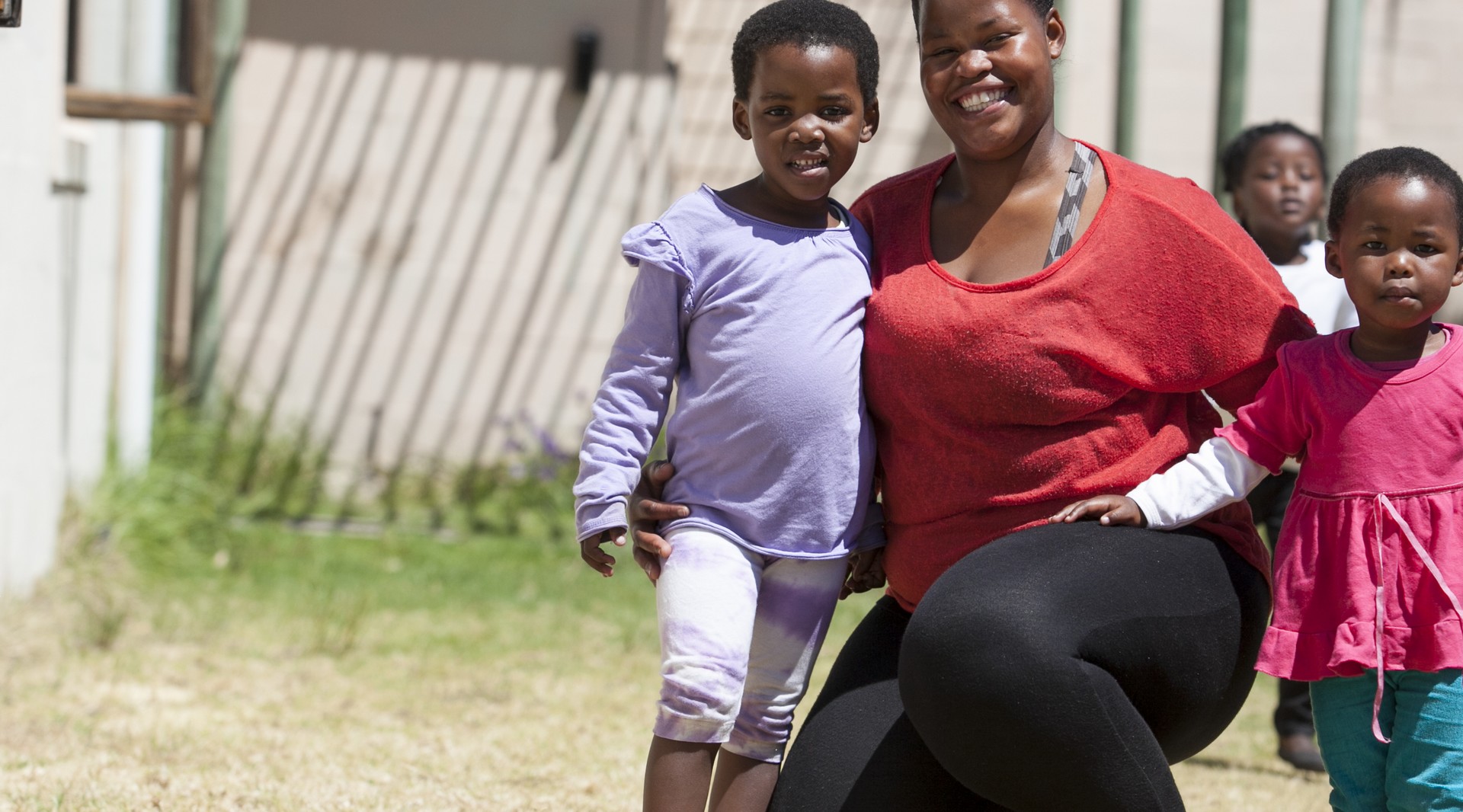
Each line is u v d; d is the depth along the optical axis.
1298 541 2.70
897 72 10.95
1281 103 11.18
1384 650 2.60
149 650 5.92
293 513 9.76
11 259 6.28
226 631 6.36
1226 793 4.47
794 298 2.76
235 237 10.64
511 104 10.71
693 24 11.32
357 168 10.67
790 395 2.72
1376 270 2.60
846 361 2.75
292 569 8.02
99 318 7.82
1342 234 2.68
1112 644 2.37
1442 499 2.60
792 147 2.81
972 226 2.75
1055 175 2.72
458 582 7.91
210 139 9.59
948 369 2.62
